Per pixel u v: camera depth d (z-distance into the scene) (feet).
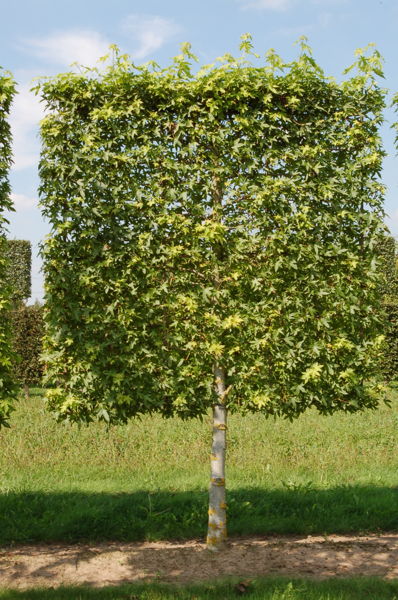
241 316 21.98
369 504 26.86
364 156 22.93
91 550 22.49
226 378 22.98
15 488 28.53
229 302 22.38
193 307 21.44
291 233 22.30
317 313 22.80
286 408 22.72
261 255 22.47
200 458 35.04
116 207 21.85
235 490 28.71
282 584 18.34
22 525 24.27
